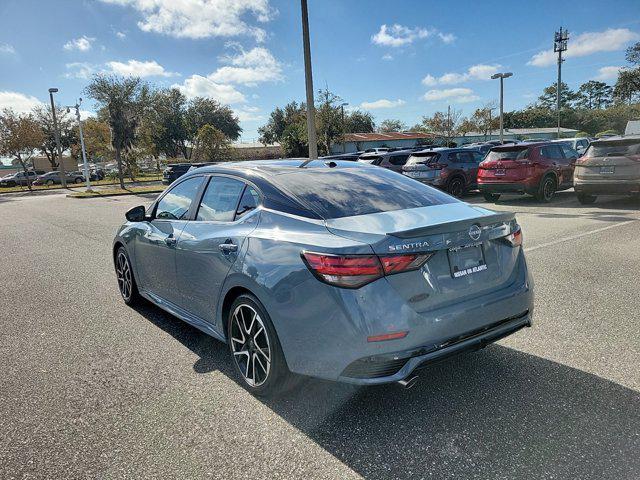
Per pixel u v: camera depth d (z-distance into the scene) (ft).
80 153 200.95
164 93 229.25
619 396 9.63
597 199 41.04
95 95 97.09
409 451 8.13
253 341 9.95
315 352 8.50
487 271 9.45
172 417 9.48
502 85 104.68
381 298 8.02
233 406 9.82
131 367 11.91
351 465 7.83
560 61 189.26
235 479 7.59
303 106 155.84
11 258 27.61
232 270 10.12
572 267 19.34
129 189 100.63
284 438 8.64
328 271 8.16
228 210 11.36
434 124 183.21
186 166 99.86
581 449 7.99
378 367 8.06
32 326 15.26
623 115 219.61
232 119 255.50
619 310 14.46
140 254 14.89
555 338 12.60
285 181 10.84
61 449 8.52
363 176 11.91
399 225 8.81
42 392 10.72
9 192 123.24
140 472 7.81
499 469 7.58
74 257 26.99
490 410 9.30
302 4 40.40
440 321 8.42
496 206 39.50
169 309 13.70
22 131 121.29
